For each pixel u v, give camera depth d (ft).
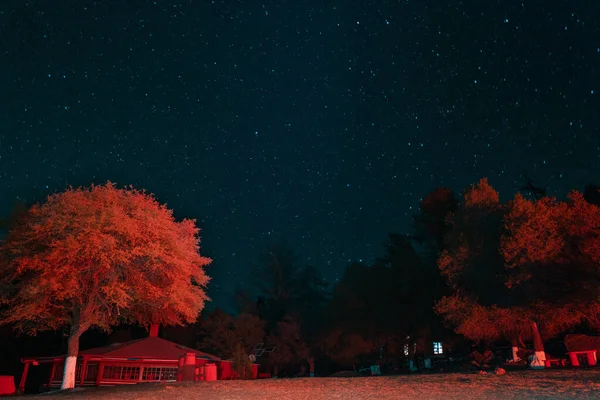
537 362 108.06
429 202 177.58
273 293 307.17
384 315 183.52
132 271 85.92
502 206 120.57
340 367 244.01
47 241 82.74
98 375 131.95
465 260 118.01
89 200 86.53
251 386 75.82
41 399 68.23
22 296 83.46
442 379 76.28
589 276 97.60
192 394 65.77
